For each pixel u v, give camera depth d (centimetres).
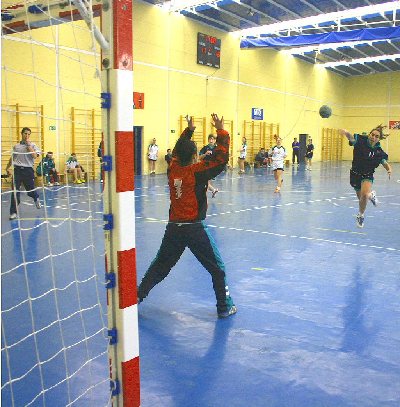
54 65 1415
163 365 314
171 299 449
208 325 386
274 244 688
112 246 221
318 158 3409
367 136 759
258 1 1866
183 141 388
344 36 1998
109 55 213
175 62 2019
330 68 3359
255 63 2559
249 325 387
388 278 521
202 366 314
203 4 1886
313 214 976
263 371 308
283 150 1362
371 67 3328
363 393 282
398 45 2627
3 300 423
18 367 303
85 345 338
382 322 395
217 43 2242
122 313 221
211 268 396
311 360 325
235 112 2444
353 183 788
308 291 474
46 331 360
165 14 1941
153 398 273
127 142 219
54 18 313
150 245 668
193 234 390
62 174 1498
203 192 391
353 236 750
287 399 274
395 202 1188
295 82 2981
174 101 2041
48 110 1421
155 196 1243
